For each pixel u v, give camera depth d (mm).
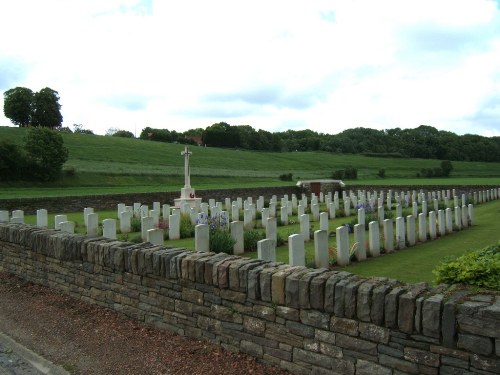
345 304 4062
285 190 40875
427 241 14031
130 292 6340
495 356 3240
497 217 20188
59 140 45250
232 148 104250
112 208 28672
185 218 17812
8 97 81938
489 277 4516
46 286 8078
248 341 4895
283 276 4539
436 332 3498
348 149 112750
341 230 10414
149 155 69938
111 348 5465
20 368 5168
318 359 4293
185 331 5578
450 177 73438
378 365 3883
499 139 115875
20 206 24719
